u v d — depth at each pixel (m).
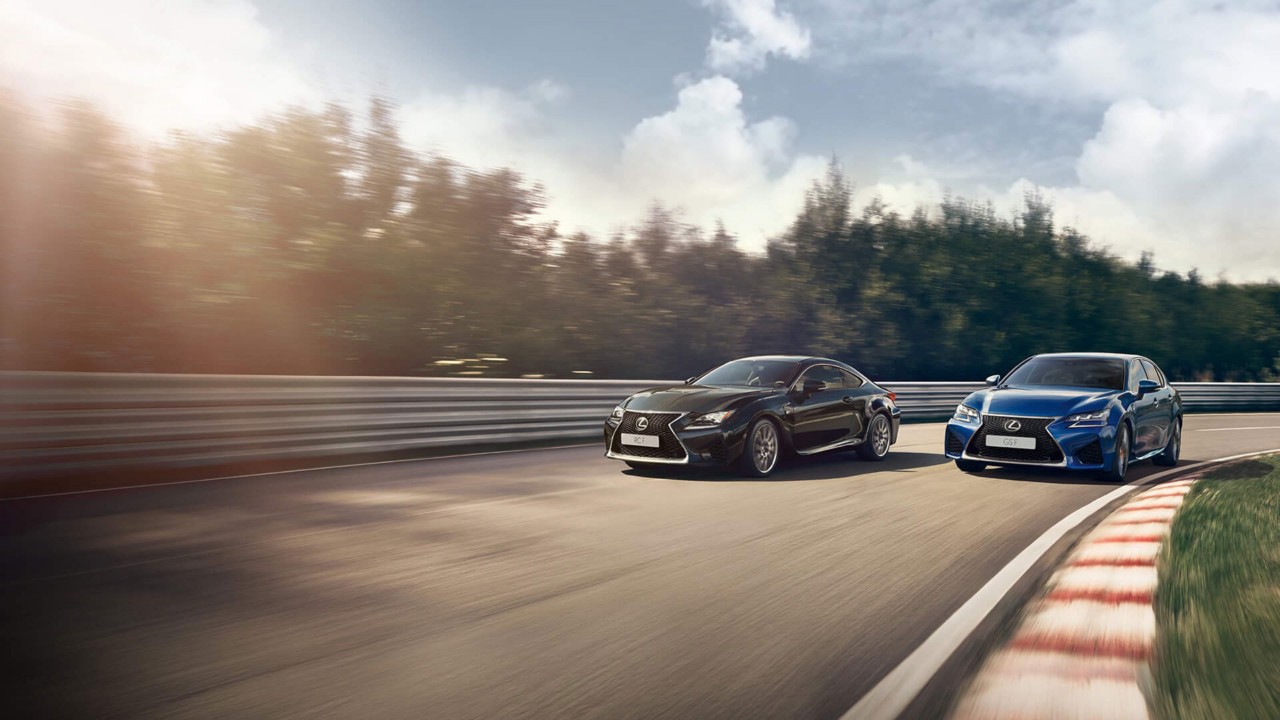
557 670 3.19
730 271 21.58
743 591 4.31
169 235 14.34
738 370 9.77
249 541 5.23
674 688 3.03
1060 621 3.79
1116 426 8.34
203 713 2.75
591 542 5.39
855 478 8.52
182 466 7.64
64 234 13.52
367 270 16.23
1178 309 32.06
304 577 4.45
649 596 4.21
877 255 24.20
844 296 23.59
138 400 7.32
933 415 17.62
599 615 3.88
